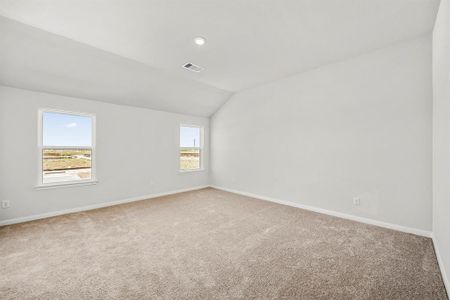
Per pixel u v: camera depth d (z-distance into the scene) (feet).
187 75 11.84
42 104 10.12
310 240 7.69
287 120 12.44
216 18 6.66
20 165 9.59
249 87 14.33
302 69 11.15
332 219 9.93
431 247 7.02
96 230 8.64
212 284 5.22
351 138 9.80
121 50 8.74
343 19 6.80
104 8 6.10
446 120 5.28
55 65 9.06
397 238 7.76
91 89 11.05
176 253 6.77
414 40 8.06
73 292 4.91
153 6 6.05
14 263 6.12
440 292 4.89
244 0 5.84
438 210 6.45
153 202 13.25
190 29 7.25
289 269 5.86
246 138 15.06
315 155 11.16
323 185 10.87
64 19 6.63
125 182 13.24
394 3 6.05
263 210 11.46
